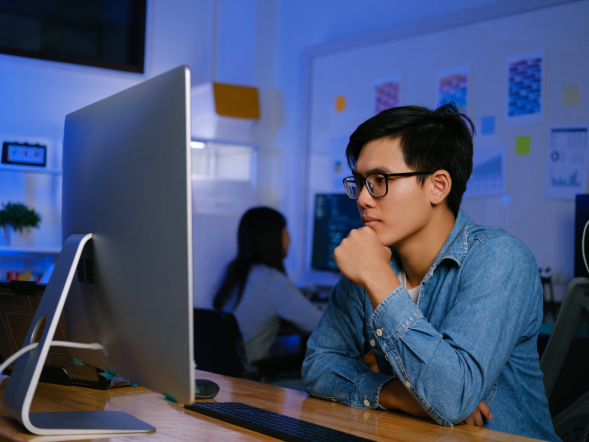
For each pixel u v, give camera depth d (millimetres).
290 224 4406
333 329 1287
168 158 780
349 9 4133
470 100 3420
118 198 888
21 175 3920
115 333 913
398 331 1049
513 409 1182
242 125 4355
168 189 781
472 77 3412
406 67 3729
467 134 1228
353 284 1306
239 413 995
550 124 3096
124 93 913
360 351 1328
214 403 1079
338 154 4074
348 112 4035
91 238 959
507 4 3258
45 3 4070
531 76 3170
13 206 3713
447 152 1177
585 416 1263
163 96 794
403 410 1083
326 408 1123
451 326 1075
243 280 2793
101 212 934
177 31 4508
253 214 2852
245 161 4492
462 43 3465
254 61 4477
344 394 1168
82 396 1158
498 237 1170
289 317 2750
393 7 3875
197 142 4133
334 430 907
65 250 976
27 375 885
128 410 1045
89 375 1219
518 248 1159
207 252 3662
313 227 4152
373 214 1167
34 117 3982
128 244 862
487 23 3355
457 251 1185
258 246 2818
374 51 3898
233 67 4609
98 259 939
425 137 1155
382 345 1065
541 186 3119
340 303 1307
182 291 762
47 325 903
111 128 927
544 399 1227
